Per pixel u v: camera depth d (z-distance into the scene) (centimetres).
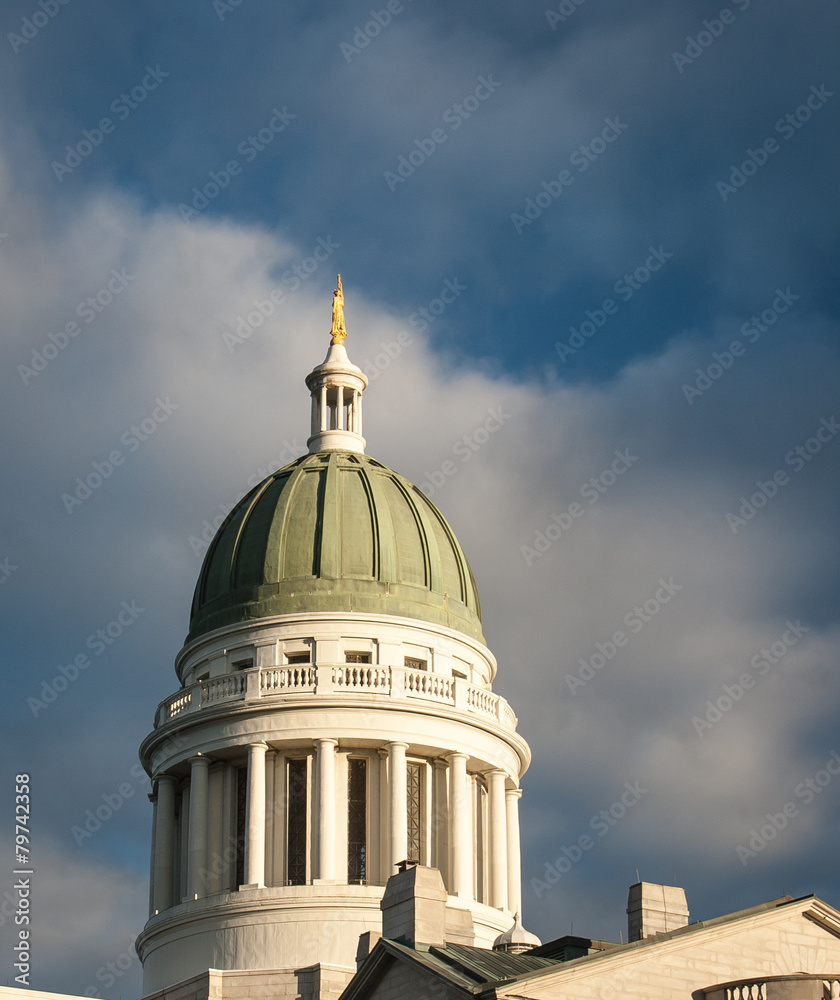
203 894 9194
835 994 6112
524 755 9969
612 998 6012
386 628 9644
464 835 9356
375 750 9406
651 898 6862
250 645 9656
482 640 10112
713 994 6153
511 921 9419
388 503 10169
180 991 8569
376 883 9125
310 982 7600
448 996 6022
